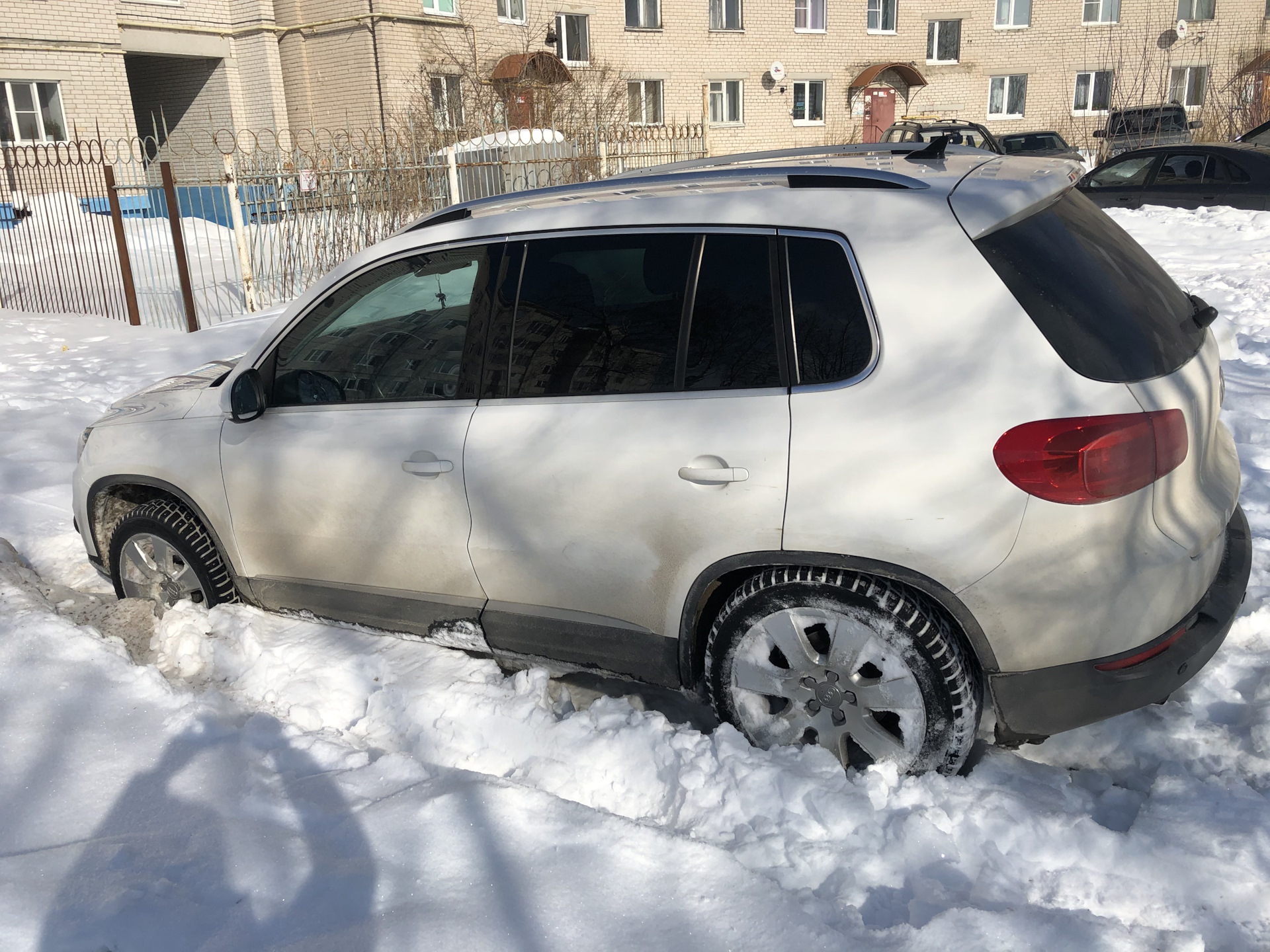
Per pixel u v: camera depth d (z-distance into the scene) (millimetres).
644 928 2176
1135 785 2824
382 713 3195
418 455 3176
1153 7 34469
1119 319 2561
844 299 2611
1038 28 34656
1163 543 2480
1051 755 2953
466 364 3139
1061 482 2383
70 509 5625
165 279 14867
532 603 3152
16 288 14492
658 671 3023
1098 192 14992
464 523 3150
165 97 25875
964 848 2465
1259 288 9141
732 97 31719
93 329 11719
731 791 2662
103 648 3434
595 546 2938
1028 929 2135
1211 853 2393
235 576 3785
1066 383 2410
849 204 2676
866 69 32906
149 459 3781
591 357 2936
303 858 2422
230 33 24234
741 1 30688
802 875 2412
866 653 2652
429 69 23781
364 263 3354
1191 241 12195
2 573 4301
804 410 2607
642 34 29234
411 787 2697
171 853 2449
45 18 19844
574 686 3516
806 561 2646
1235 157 13438
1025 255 2549
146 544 3936
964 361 2475
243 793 2701
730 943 2127
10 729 3002
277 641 3619
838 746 2781
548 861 2379
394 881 2334
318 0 23359
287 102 24750
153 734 2994
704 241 2803
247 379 3451
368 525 3342
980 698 2650
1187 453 2555
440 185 13930
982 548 2451
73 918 2240
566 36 27938
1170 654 2545
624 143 17188
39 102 20141
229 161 12016
